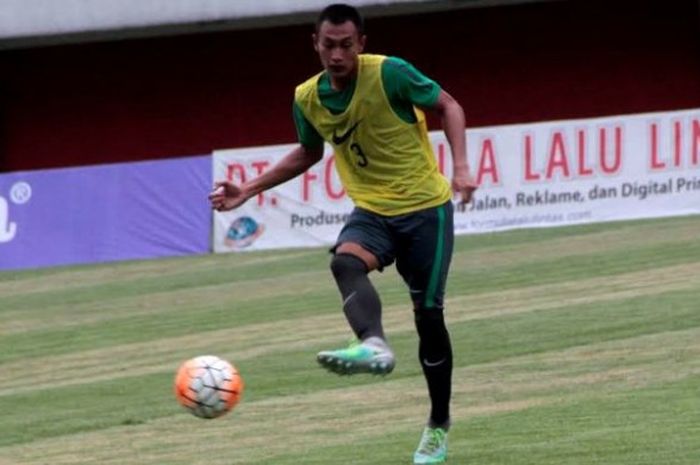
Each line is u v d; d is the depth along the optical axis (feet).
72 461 74.59
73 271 176.86
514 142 170.40
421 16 236.63
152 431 82.28
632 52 227.81
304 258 166.91
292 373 98.84
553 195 169.17
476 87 234.79
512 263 144.36
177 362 109.40
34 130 254.06
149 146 249.75
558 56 230.68
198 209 181.57
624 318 108.37
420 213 60.90
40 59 253.44
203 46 246.27
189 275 162.09
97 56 250.98
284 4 228.43
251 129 244.83
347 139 60.85
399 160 60.64
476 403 82.23
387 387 90.68
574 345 99.45
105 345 121.49
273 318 127.54
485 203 171.01
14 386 104.63
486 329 109.09
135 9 235.81
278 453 71.87
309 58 241.76
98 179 185.37
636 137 166.81
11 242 187.62
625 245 148.56
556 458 64.69
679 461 62.49
